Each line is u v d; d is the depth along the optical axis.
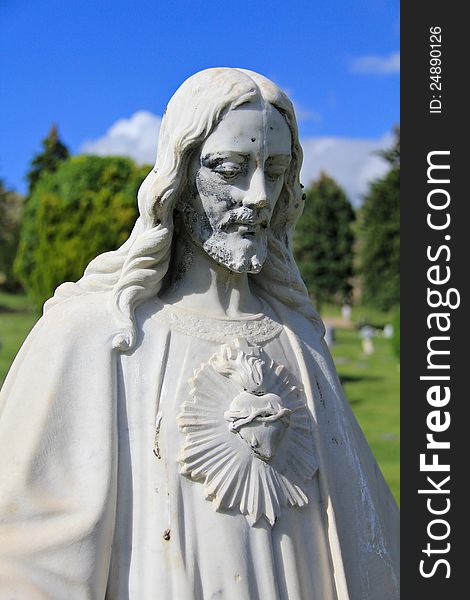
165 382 2.44
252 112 2.43
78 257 21.92
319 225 30.98
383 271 28.78
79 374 2.42
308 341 2.72
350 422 2.72
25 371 2.46
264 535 2.40
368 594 2.56
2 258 34.88
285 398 2.53
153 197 2.48
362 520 2.60
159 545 2.33
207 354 2.49
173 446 2.38
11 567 2.24
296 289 2.77
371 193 28.80
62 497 2.33
